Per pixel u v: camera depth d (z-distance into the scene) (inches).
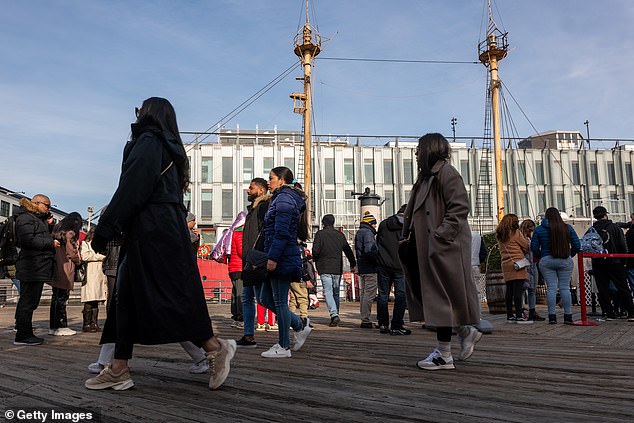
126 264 111.7
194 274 113.6
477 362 159.2
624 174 1635.1
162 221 110.9
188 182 122.2
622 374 138.0
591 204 1588.3
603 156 1641.2
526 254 322.3
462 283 141.6
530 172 1589.6
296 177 1507.1
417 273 154.0
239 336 253.3
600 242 317.1
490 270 397.1
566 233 294.2
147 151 109.9
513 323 304.5
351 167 1537.9
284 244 164.1
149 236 109.4
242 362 158.6
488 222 1534.2
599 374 138.2
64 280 260.4
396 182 1542.8
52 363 155.7
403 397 108.7
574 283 456.1
